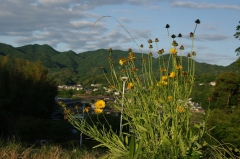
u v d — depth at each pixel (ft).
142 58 12.10
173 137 10.77
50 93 138.00
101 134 12.48
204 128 11.39
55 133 73.05
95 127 11.59
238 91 56.24
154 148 10.84
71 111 12.17
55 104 143.74
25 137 75.25
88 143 35.91
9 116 94.53
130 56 12.03
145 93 11.56
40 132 76.59
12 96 110.63
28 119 80.79
